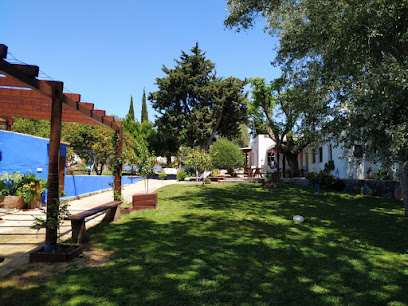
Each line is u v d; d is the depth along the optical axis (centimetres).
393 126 585
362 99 641
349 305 327
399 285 384
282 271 422
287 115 1883
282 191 1552
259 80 2030
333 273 420
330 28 812
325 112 734
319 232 666
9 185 994
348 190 1534
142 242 551
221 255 480
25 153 1103
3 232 651
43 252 452
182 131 2811
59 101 480
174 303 320
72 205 1060
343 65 778
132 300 324
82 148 2636
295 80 1059
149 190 1647
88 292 342
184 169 2672
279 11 1055
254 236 615
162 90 2605
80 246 490
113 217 750
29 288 350
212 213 880
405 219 818
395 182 1246
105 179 1702
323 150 2016
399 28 712
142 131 4450
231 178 2458
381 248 549
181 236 602
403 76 595
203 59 2730
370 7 734
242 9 1044
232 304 322
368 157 680
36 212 917
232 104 2678
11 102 670
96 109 773
